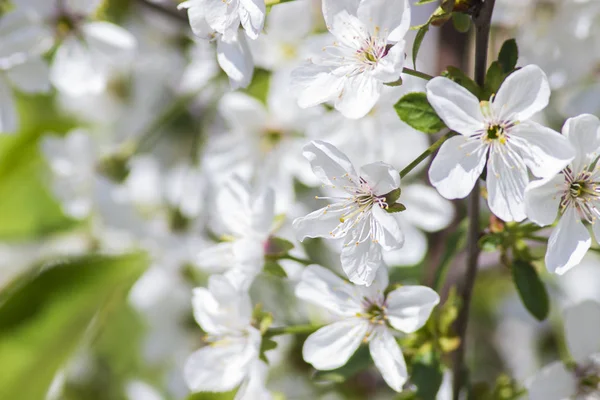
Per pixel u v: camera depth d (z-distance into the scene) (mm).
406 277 461
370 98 363
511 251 389
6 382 413
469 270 383
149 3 473
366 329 379
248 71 379
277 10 452
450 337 385
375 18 362
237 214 401
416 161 362
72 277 420
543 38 437
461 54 455
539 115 465
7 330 413
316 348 381
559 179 355
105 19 475
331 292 382
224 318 390
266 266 395
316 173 363
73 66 459
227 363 392
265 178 460
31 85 457
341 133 434
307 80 369
